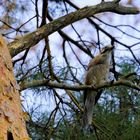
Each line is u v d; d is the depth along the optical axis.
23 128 4.60
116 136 8.86
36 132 9.10
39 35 7.56
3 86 4.70
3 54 4.96
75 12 8.01
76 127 9.08
